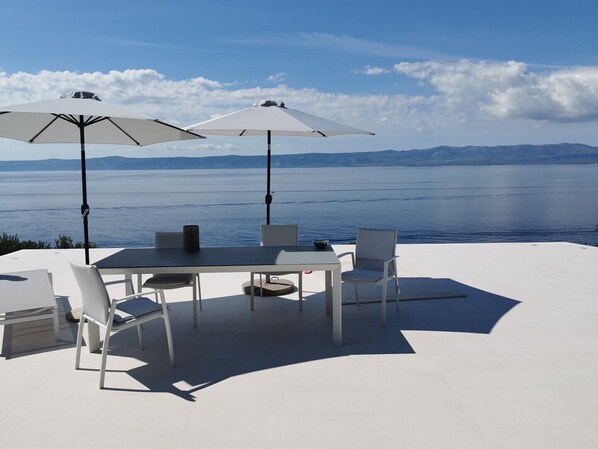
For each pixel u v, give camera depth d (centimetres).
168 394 313
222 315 486
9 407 298
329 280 478
